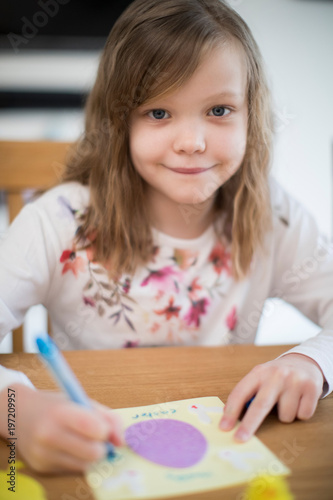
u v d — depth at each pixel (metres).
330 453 0.38
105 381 0.47
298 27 1.46
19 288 0.57
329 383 0.46
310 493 0.35
